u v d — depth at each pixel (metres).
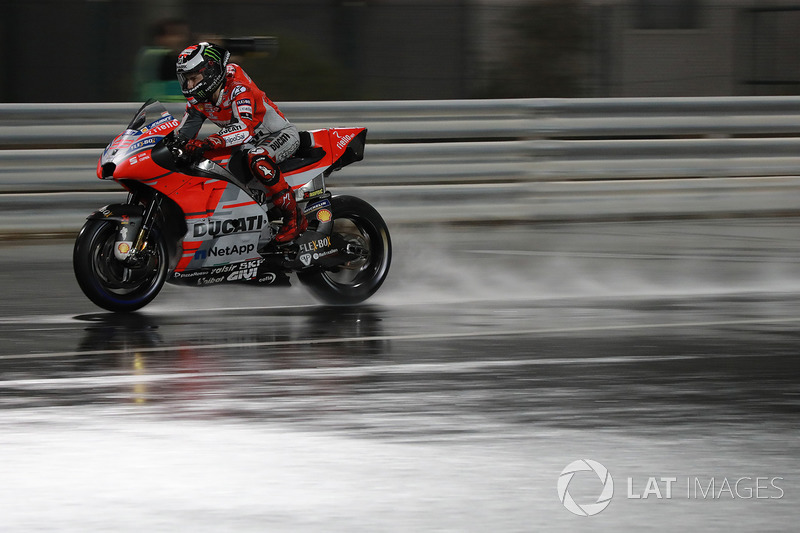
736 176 40.38
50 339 21.88
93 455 14.84
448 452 15.08
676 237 35.94
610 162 39.31
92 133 35.56
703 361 20.36
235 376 19.03
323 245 25.69
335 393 17.95
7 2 46.53
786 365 20.09
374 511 13.02
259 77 47.00
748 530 12.62
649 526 12.70
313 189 25.66
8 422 16.25
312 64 47.97
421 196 37.69
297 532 12.38
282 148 25.09
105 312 24.84
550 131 38.81
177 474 14.18
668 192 39.88
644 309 25.56
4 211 34.59
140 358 20.28
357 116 37.38
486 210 38.44
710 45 65.38
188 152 23.73
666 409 17.20
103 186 35.62
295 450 15.10
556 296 27.27
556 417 16.72
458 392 18.09
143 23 46.12
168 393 17.88
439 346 21.50
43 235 35.31
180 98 36.34
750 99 40.50
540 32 52.72
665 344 21.78
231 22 49.44
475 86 52.50
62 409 16.92
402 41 51.66
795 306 26.00
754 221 39.31
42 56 46.84
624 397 17.88
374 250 26.58
